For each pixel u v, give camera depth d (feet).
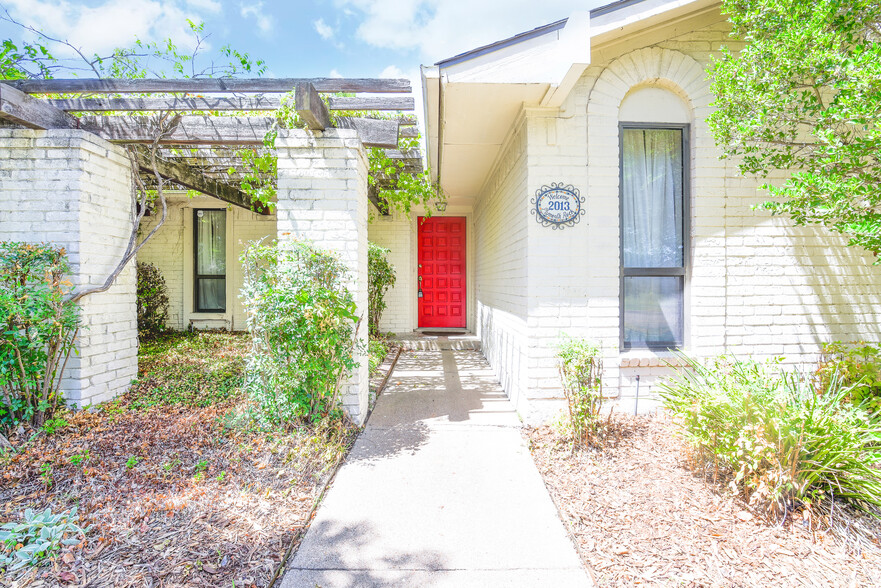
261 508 8.30
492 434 12.51
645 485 9.26
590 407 11.22
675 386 11.41
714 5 12.86
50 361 11.79
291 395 11.35
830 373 11.41
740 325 13.61
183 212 30.01
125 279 15.08
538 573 6.77
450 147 17.60
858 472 7.91
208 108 13.24
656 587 6.32
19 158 12.89
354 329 12.96
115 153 14.55
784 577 6.50
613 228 13.25
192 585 6.21
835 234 13.79
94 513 7.83
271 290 11.12
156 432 11.34
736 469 8.76
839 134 10.61
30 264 11.94
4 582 6.08
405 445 11.75
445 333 30.40
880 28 10.12
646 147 13.89
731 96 10.69
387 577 6.66
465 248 32.58
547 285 13.19
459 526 8.02
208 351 22.22
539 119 13.08
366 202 14.94
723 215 13.55
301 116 12.05
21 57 13.87
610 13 11.66
